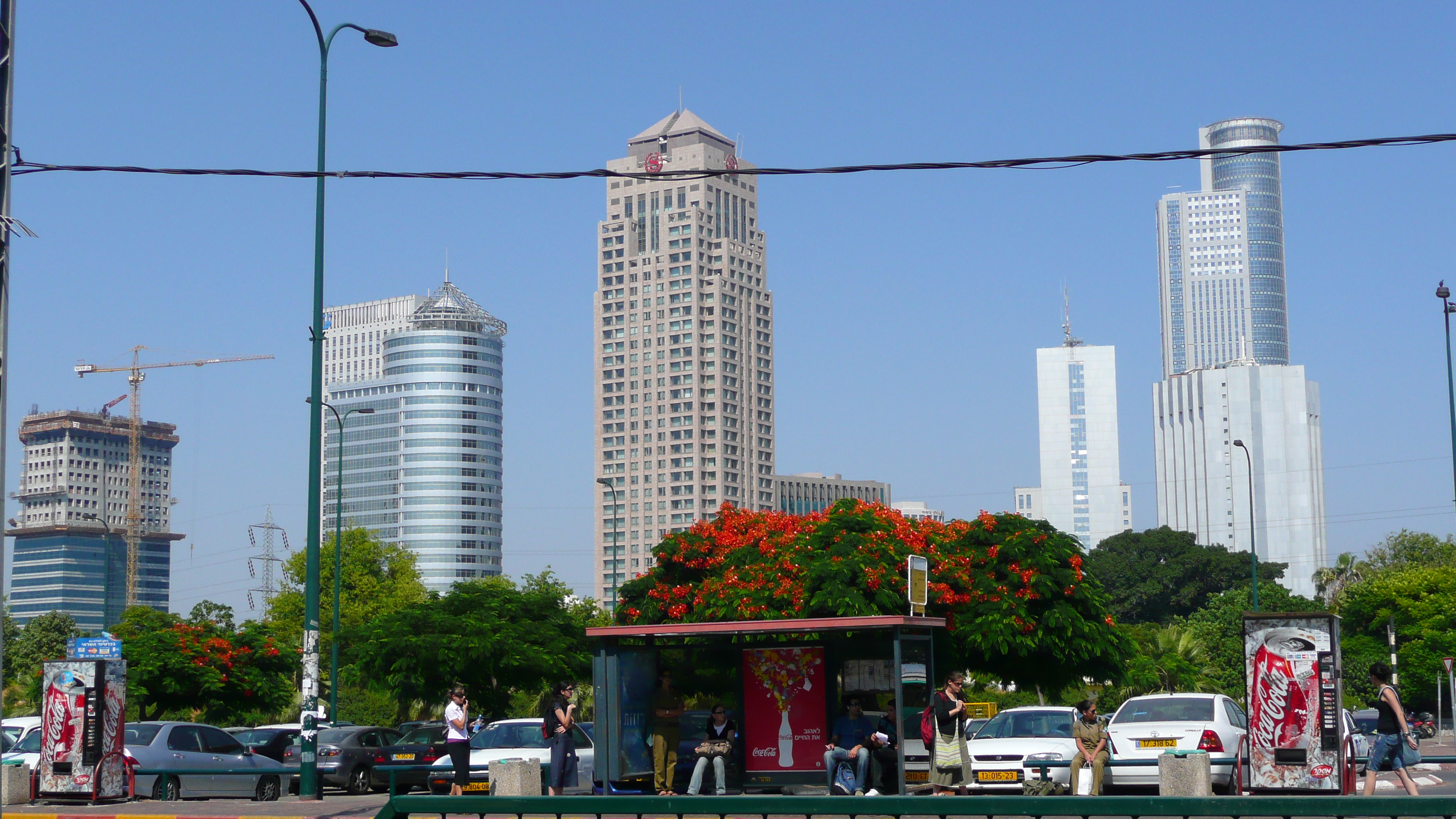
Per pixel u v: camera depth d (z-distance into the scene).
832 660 19.27
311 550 20.31
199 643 39.22
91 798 20.00
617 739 18.92
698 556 43.31
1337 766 16.28
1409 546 98.44
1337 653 16.47
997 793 19.42
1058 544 38.03
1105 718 20.67
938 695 17.66
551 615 43.53
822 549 38.06
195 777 23.22
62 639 122.19
